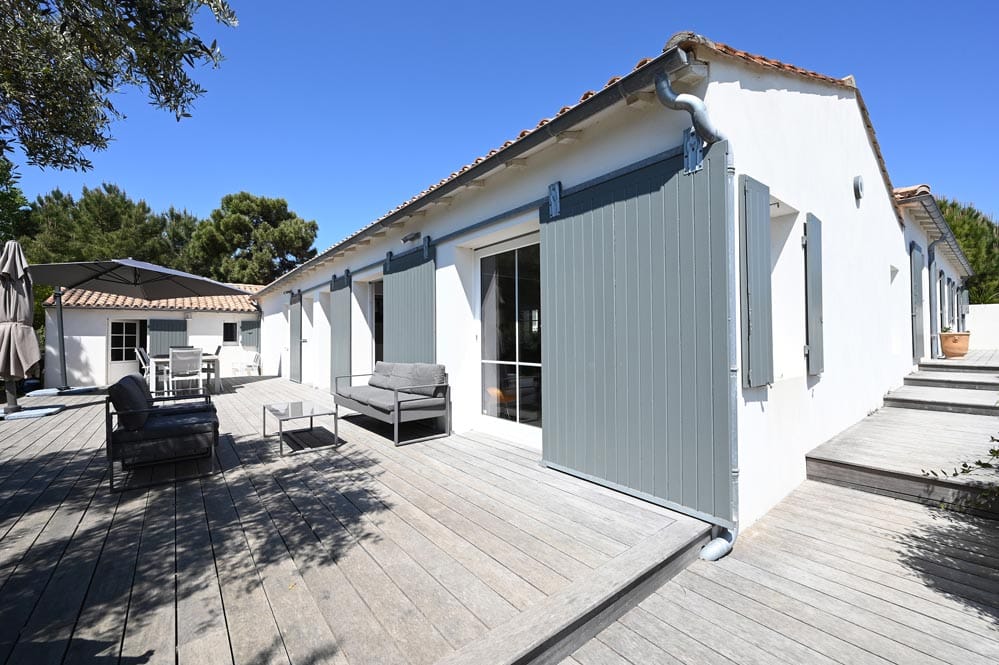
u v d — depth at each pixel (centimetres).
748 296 286
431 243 586
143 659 167
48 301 1141
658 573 232
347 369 845
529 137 364
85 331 1197
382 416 516
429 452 464
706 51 271
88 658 167
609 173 343
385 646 174
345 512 311
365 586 217
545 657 175
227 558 247
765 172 334
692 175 287
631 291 327
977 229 1512
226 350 1444
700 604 219
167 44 182
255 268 1945
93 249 1689
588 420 363
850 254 508
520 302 485
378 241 737
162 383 1031
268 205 2122
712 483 279
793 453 371
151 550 257
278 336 1399
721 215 271
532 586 216
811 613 210
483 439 516
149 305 1276
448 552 251
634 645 190
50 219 1702
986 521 307
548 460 405
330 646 174
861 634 195
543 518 295
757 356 296
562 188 388
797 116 391
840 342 477
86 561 244
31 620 191
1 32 172
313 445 504
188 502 334
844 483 374
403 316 659
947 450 401
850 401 501
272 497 343
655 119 313
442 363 566
